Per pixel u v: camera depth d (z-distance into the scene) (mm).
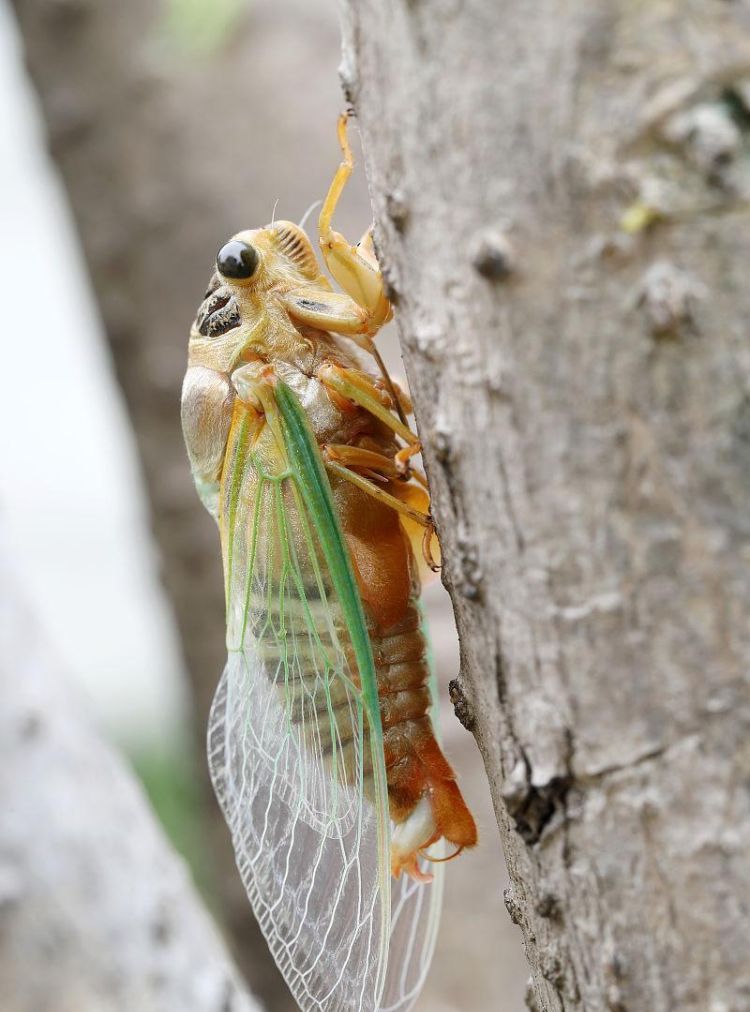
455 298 253
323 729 299
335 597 297
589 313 248
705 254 241
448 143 251
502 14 248
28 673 348
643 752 251
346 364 305
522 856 261
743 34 237
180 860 351
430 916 308
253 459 302
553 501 251
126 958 335
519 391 251
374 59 255
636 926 252
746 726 248
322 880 299
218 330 307
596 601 251
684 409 247
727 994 250
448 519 259
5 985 333
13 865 336
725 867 249
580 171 247
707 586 248
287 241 307
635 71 241
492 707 259
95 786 345
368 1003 293
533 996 266
